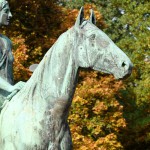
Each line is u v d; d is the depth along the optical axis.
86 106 16.33
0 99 5.88
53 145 5.36
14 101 5.62
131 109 19.73
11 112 5.55
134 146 20.89
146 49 19.33
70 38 5.38
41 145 5.32
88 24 5.40
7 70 6.14
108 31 26.00
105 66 5.22
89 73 17.50
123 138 20.02
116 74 5.20
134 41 20.86
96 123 16.19
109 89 16.52
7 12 6.15
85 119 16.12
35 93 5.50
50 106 5.41
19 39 16.17
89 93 16.11
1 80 5.80
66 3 27.05
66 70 5.37
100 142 15.79
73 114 15.99
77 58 5.32
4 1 6.12
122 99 19.78
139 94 19.08
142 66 19.23
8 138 5.47
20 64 15.67
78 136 15.49
